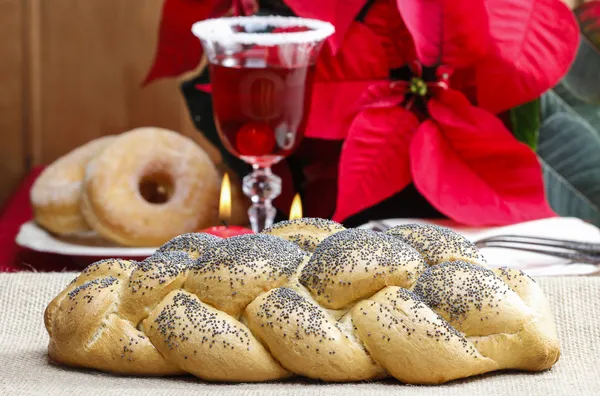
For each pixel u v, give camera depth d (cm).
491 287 81
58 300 82
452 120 107
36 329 88
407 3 105
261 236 82
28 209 122
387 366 79
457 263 82
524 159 107
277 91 100
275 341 79
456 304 80
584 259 99
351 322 80
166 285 81
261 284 80
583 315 88
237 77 100
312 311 79
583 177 116
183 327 80
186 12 112
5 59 144
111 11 143
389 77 108
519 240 102
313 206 112
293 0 106
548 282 90
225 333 79
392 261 80
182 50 113
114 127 146
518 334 80
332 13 106
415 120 107
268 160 103
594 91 118
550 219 106
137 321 81
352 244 81
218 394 77
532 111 111
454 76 110
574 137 117
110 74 144
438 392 78
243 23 103
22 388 78
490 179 107
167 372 80
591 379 80
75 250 104
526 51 108
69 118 145
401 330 79
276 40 99
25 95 144
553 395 77
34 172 139
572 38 108
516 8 108
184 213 108
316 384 79
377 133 106
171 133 112
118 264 83
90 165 108
